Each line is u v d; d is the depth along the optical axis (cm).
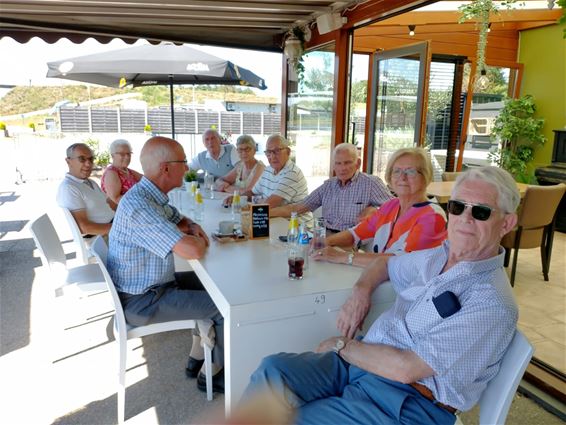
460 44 561
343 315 149
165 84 570
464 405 113
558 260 407
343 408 122
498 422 111
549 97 559
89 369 220
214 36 454
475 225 122
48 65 452
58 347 241
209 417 138
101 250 193
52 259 233
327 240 220
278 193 302
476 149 662
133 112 1199
